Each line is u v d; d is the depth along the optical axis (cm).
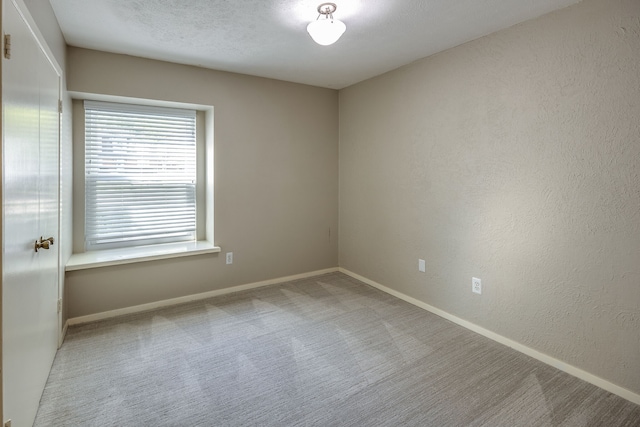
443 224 291
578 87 201
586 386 199
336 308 313
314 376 208
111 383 199
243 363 222
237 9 215
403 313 302
